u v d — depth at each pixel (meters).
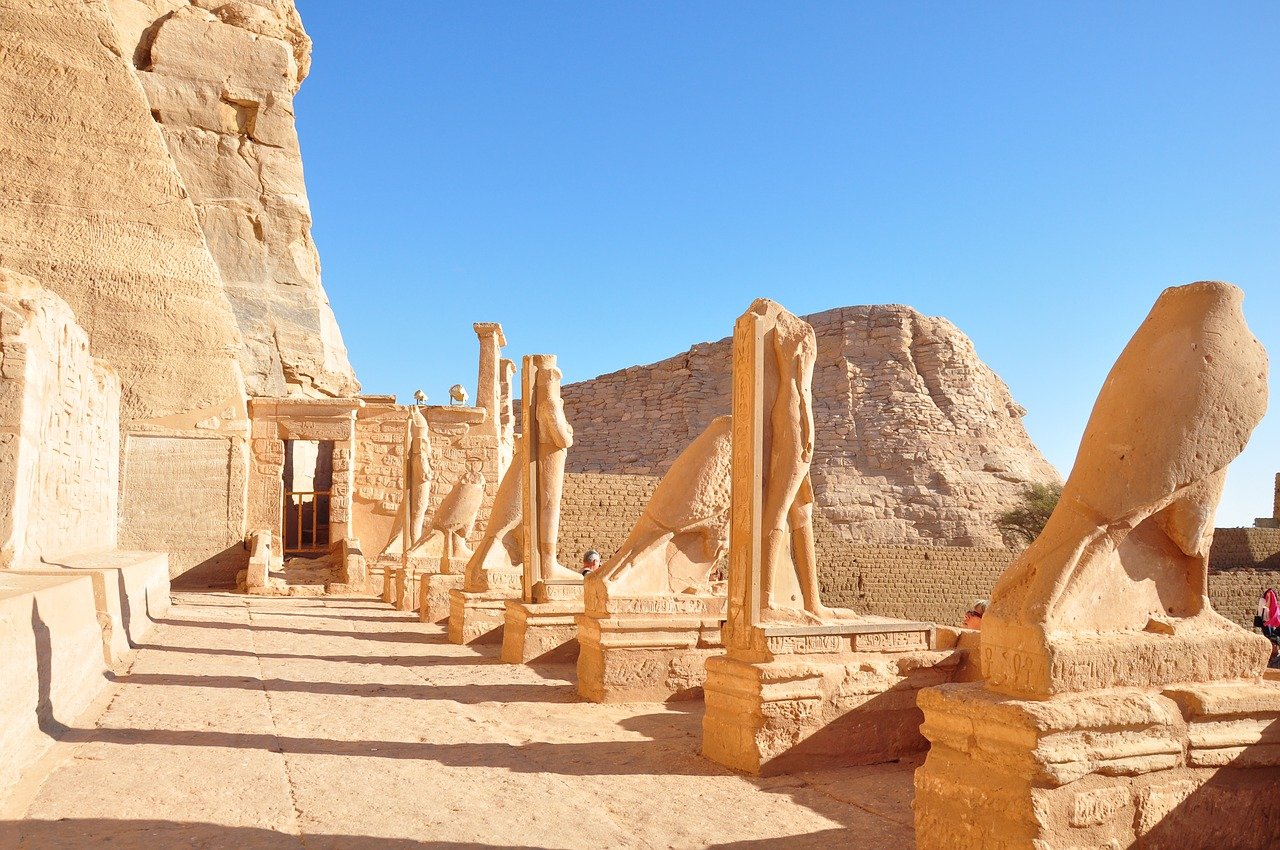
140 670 7.99
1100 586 3.54
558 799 4.40
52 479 10.07
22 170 20.45
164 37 24.69
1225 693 3.49
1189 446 3.48
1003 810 3.20
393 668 8.68
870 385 63.00
